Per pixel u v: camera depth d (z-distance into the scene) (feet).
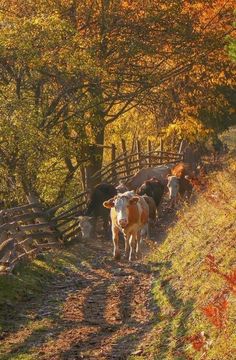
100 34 87.61
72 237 71.97
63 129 84.48
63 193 86.07
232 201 43.55
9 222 52.90
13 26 74.28
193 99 109.29
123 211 51.75
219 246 36.76
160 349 28.60
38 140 71.20
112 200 53.16
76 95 82.33
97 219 77.30
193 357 25.76
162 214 78.13
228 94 115.55
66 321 36.22
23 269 47.19
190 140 113.39
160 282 41.24
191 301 32.50
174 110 112.16
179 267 41.11
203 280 33.83
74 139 84.69
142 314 36.06
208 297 30.55
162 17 88.02
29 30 73.41
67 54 75.25
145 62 92.79
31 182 77.71
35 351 31.04
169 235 53.62
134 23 87.40
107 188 73.05
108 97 89.40
